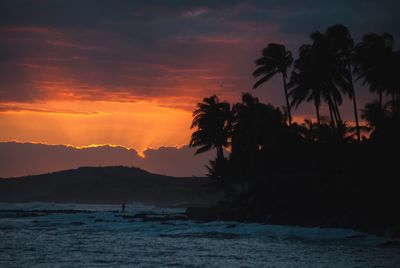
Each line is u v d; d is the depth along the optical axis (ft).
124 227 231.71
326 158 278.05
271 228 202.49
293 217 222.89
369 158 245.65
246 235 184.65
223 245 157.17
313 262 122.21
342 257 129.39
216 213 283.18
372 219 191.62
